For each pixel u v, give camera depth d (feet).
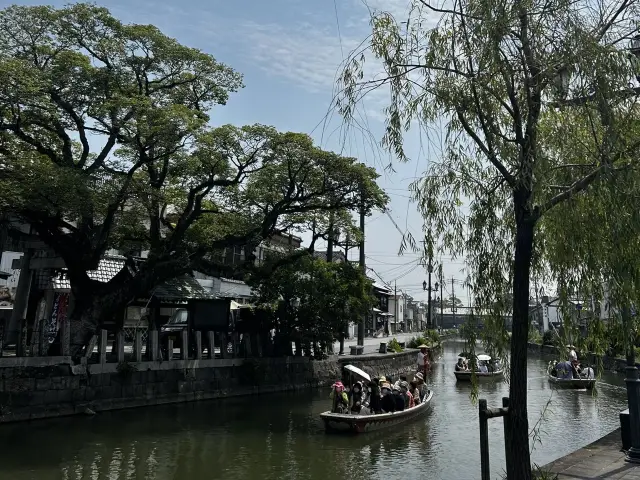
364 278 81.25
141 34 55.72
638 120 19.77
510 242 21.61
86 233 56.03
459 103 20.15
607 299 19.25
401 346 126.72
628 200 17.39
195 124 52.85
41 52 52.70
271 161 61.82
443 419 57.98
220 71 62.28
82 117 54.44
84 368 54.24
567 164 19.04
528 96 18.83
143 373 60.08
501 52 19.11
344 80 21.54
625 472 24.04
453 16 20.48
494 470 37.70
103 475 35.91
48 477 35.01
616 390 80.53
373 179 66.23
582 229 18.58
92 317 55.62
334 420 49.34
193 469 37.73
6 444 42.09
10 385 48.60
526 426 18.60
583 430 51.78
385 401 53.78
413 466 39.01
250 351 75.72
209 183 60.08
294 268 76.64
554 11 18.72
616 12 19.71
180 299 70.44
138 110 51.39
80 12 52.26
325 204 68.95
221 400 67.05
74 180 45.93
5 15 50.55
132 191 52.75
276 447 44.32
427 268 22.06
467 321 21.85
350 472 37.45
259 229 66.74
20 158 47.44
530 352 191.21
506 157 18.67
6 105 46.62
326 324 78.13
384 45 21.44
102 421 51.67
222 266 66.59
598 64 17.71
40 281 80.18
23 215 50.72
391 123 21.59
